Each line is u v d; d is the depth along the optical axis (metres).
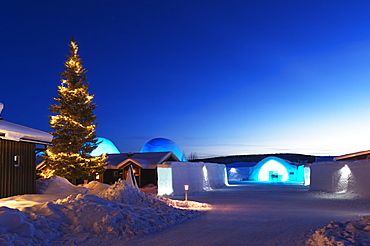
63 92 28.31
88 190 17.80
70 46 29.53
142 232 8.60
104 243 7.64
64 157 27.25
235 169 58.97
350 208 16.08
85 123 28.39
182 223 10.37
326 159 48.53
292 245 7.21
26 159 16.28
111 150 41.78
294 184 42.16
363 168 21.47
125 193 13.65
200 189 31.33
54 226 8.56
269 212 13.48
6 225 7.78
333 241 6.60
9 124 16.36
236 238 8.02
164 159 34.88
